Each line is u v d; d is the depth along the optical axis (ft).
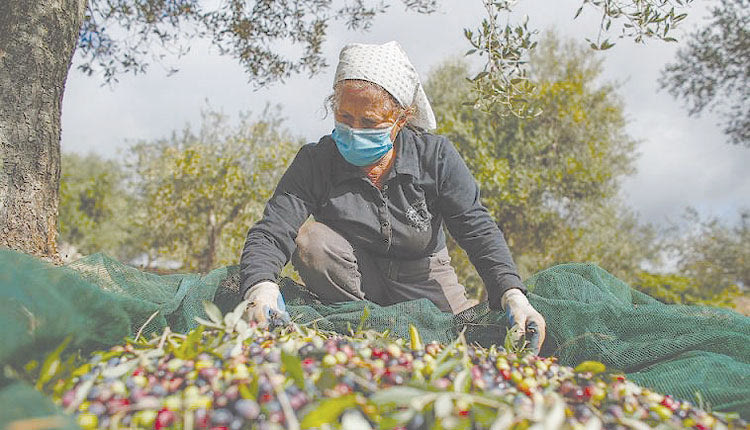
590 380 4.69
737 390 5.61
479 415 3.39
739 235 53.88
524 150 47.01
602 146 49.78
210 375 3.95
